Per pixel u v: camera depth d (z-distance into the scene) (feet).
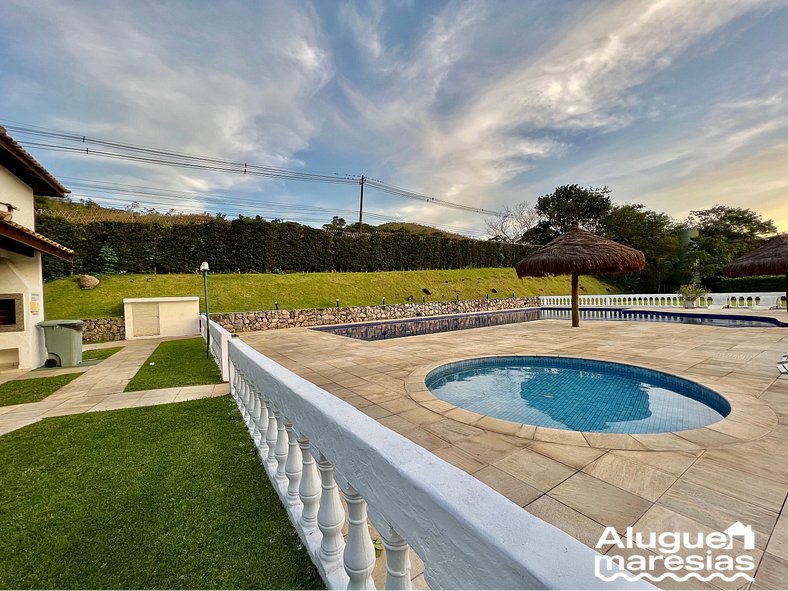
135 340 39.63
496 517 2.34
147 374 21.44
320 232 66.54
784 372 17.46
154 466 9.50
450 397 18.16
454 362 22.41
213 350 26.76
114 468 9.40
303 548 6.25
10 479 8.86
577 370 22.43
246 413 12.26
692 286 54.03
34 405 15.29
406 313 59.52
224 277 54.60
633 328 37.42
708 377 16.69
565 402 17.15
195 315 44.52
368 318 55.36
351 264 70.03
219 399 15.85
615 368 20.76
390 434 3.89
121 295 45.50
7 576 5.68
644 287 90.74
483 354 24.76
